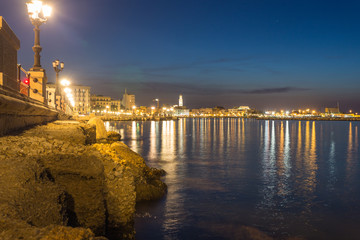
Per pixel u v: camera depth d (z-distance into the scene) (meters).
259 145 47.09
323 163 29.00
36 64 19.25
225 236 11.53
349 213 14.19
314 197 16.81
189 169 25.06
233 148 42.47
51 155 7.61
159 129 96.69
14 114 10.94
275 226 12.55
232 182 20.25
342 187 19.11
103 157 9.33
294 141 55.28
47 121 19.56
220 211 14.22
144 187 15.58
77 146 9.92
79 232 3.63
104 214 7.27
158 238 11.22
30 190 4.86
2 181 4.88
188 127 113.75
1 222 3.57
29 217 4.22
